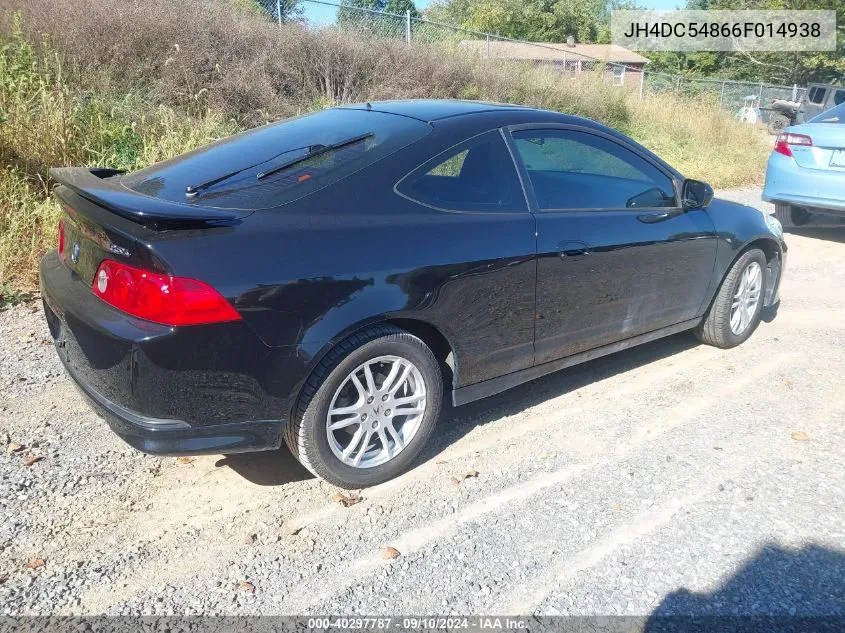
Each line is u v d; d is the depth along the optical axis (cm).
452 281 312
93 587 249
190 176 312
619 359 472
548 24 3838
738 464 341
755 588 259
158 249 248
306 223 280
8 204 570
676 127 1529
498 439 362
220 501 302
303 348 274
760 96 2514
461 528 289
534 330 356
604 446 357
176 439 263
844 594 257
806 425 382
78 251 293
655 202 417
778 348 494
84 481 308
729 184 1177
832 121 802
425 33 1431
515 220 339
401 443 319
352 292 283
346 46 1151
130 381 255
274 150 331
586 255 365
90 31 866
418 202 313
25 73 700
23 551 264
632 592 256
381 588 255
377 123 346
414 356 310
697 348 493
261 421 276
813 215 912
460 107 370
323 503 303
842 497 316
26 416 353
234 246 261
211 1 1056
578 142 387
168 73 891
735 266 469
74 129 681
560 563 270
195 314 251
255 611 242
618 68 1892
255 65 986
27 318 469
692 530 291
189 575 258
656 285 412
